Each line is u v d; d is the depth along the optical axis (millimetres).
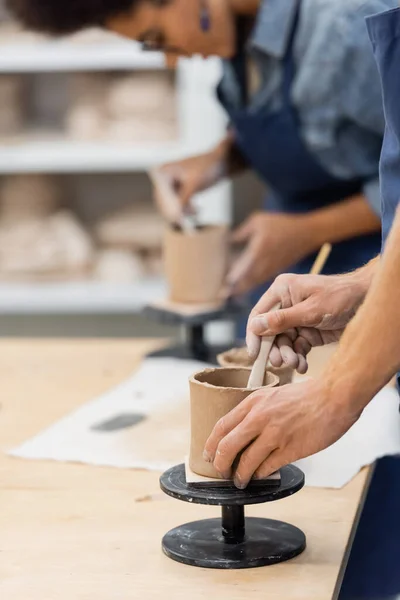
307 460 1650
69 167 3955
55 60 3865
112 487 1551
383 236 1447
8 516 1439
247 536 1319
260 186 4293
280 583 1192
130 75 3949
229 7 2447
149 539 1343
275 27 2475
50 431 1834
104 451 1713
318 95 2494
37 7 2172
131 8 2184
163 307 2467
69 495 1521
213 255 2447
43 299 4012
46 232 4031
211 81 3834
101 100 3941
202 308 2443
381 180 1438
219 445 1223
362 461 1641
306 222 2684
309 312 1465
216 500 1211
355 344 1163
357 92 2430
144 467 1629
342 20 2396
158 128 3926
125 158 3924
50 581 1215
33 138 4094
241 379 1354
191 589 1182
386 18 1337
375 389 1165
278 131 2633
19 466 1660
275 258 2676
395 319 1122
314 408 1189
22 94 4234
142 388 2137
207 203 3916
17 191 4031
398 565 2166
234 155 3004
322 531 1360
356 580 2170
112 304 4004
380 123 2463
